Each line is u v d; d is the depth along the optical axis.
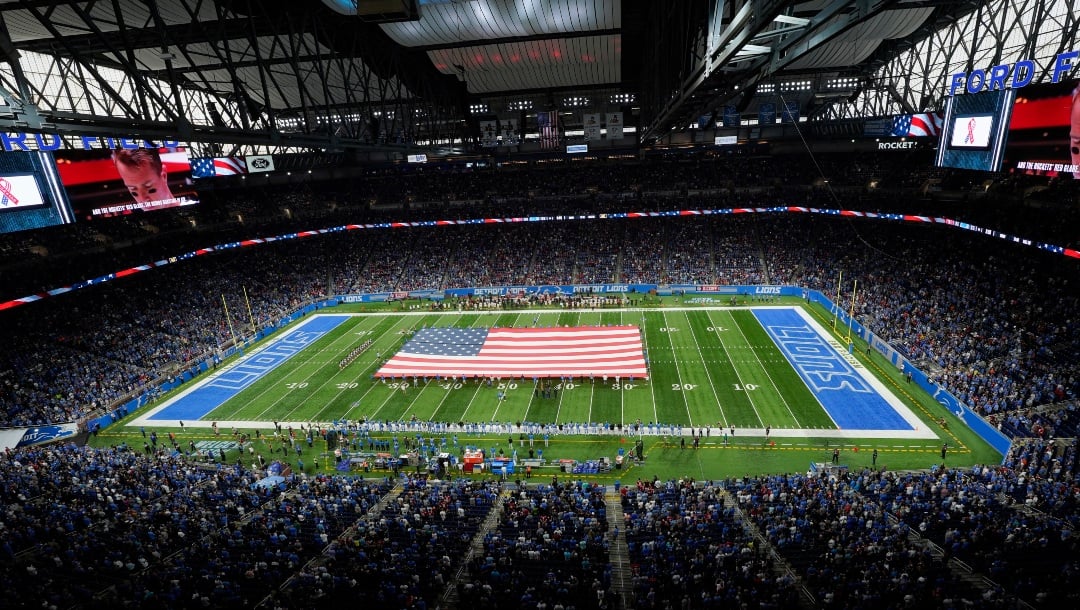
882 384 38.72
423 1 32.66
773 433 33.44
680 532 21.55
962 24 42.25
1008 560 17.86
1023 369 34.50
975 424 32.38
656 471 30.58
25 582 18.22
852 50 49.66
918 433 32.59
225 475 29.41
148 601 16.75
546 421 36.06
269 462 33.38
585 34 41.00
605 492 28.03
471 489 28.00
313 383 44.28
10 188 32.53
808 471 29.73
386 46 38.41
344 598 17.11
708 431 33.50
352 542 21.53
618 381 41.31
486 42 41.06
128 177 41.62
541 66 49.56
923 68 48.47
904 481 25.61
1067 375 32.50
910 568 17.45
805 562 19.20
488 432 35.28
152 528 22.62
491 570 18.88
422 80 46.97
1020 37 37.41
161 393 43.94
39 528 22.39
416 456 32.34
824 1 32.66
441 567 19.50
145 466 29.94
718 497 25.19
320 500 26.31
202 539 22.16
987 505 22.27
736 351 45.75
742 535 21.20
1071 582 15.40
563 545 20.70
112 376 44.19
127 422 39.72
